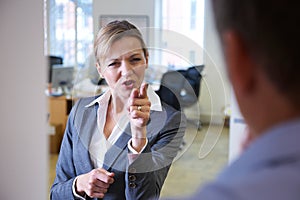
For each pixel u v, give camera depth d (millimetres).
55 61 5602
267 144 336
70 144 1219
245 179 331
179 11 5898
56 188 1209
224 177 352
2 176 1532
